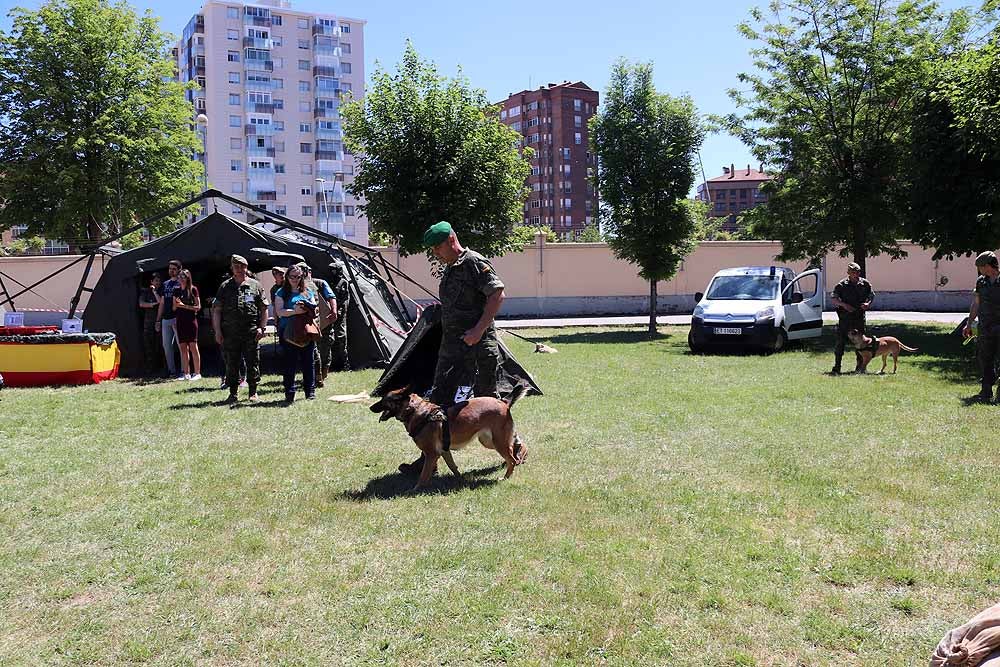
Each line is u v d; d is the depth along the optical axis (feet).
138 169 90.68
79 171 84.58
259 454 20.99
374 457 20.58
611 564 12.56
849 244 62.49
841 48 57.98
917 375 34.19
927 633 10.14
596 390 31.53
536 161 347.97
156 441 22.81
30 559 13.35
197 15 274.77
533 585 11.82
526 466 19.12
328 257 39.63
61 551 13.69
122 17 93.09
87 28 88.53
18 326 45.85
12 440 23.15
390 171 56.39
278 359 43.70
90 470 19.38
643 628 10.42
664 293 98.27
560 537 13.91
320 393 32.01
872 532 13.79
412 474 18.54
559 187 341.00
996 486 16.39
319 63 284.61
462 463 19.66
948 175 50.67
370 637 10.34
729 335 46.88
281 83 282.36
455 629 10.52
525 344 55.88
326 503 16.26
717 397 29.30
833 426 23.18
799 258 64.95
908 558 12.53
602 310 96.89
